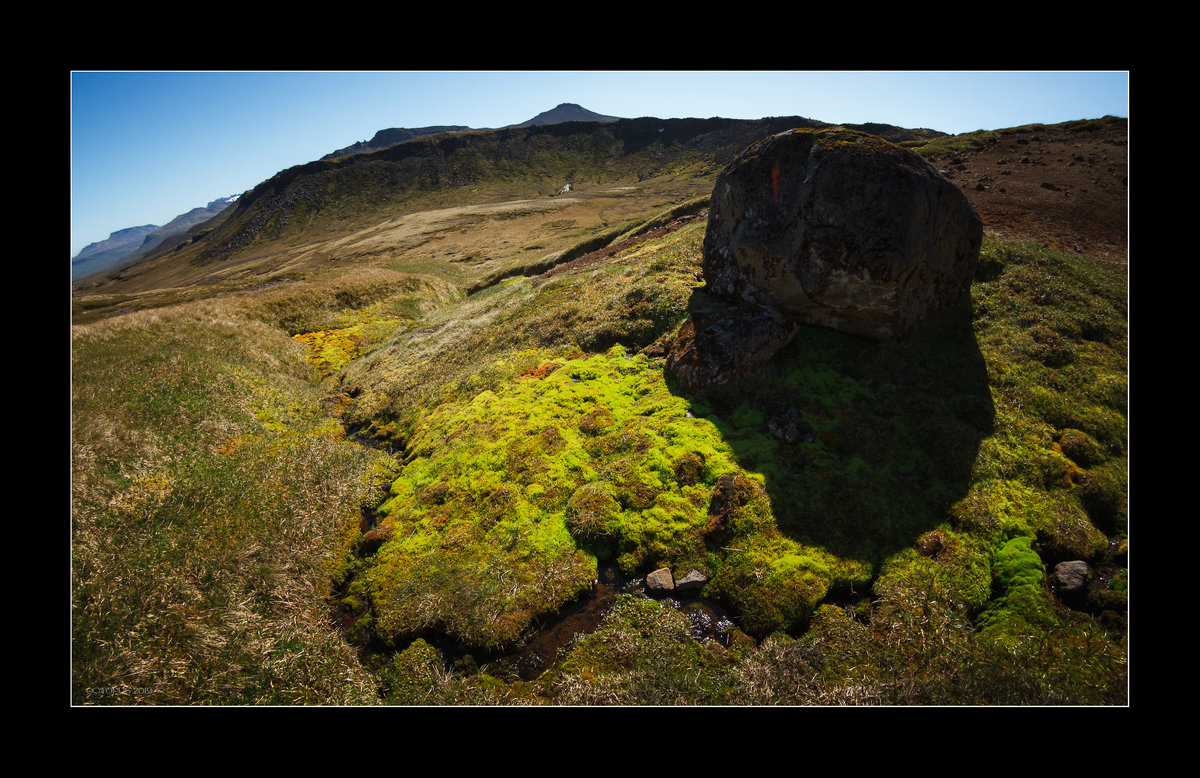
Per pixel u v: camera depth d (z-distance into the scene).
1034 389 12.17
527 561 10.09
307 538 11.91
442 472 13.27
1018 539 9.20
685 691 7.41
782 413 11.92
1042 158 27.11
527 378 16.12
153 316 24.39
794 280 13.34
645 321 16.47
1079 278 15.38
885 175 12.15
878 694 6.94
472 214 113.94
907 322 13.20
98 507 11.39
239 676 8.35
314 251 118.12
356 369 23.70
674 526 10.03
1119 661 7.18
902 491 10.13
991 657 7.38
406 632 9.30
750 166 13.95
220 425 16.19
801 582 8.66
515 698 7.87
